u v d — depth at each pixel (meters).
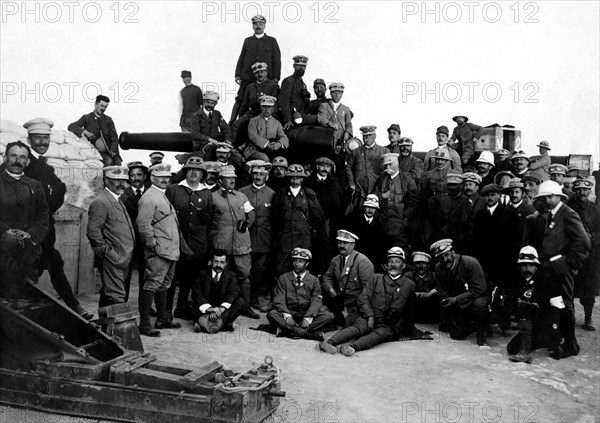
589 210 9.25
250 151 10.89
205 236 8.90
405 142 11.19
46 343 5.65
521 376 6.83
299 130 11.09
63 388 5.36
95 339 6.09
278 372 6.61
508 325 8.61
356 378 6.58
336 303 8.98
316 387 6.25
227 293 8.30
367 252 9.79
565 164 12.62
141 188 9.34
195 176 8.89
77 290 10.21
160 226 8.02
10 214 6.73
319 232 9.81
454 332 8.36
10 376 5.52
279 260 9.63
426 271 9.23
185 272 8.89
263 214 9.81
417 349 7.79
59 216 9.79
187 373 5.41
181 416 5.02
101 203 7.72
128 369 5.33
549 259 7.82
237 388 4.93
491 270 8.98
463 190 9.66
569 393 6.34
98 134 12.43
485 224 9.07
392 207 9.94
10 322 5.65
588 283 9.03
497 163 11.49
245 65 12.75
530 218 8.40
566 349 7.67
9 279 6.43
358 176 10.61
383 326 8.03
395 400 5.98
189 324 8.62
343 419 5.46
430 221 10.02
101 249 7.67
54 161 10.04
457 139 12.83
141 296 7.99
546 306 7.52
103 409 5.24
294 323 8.16
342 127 11.49
